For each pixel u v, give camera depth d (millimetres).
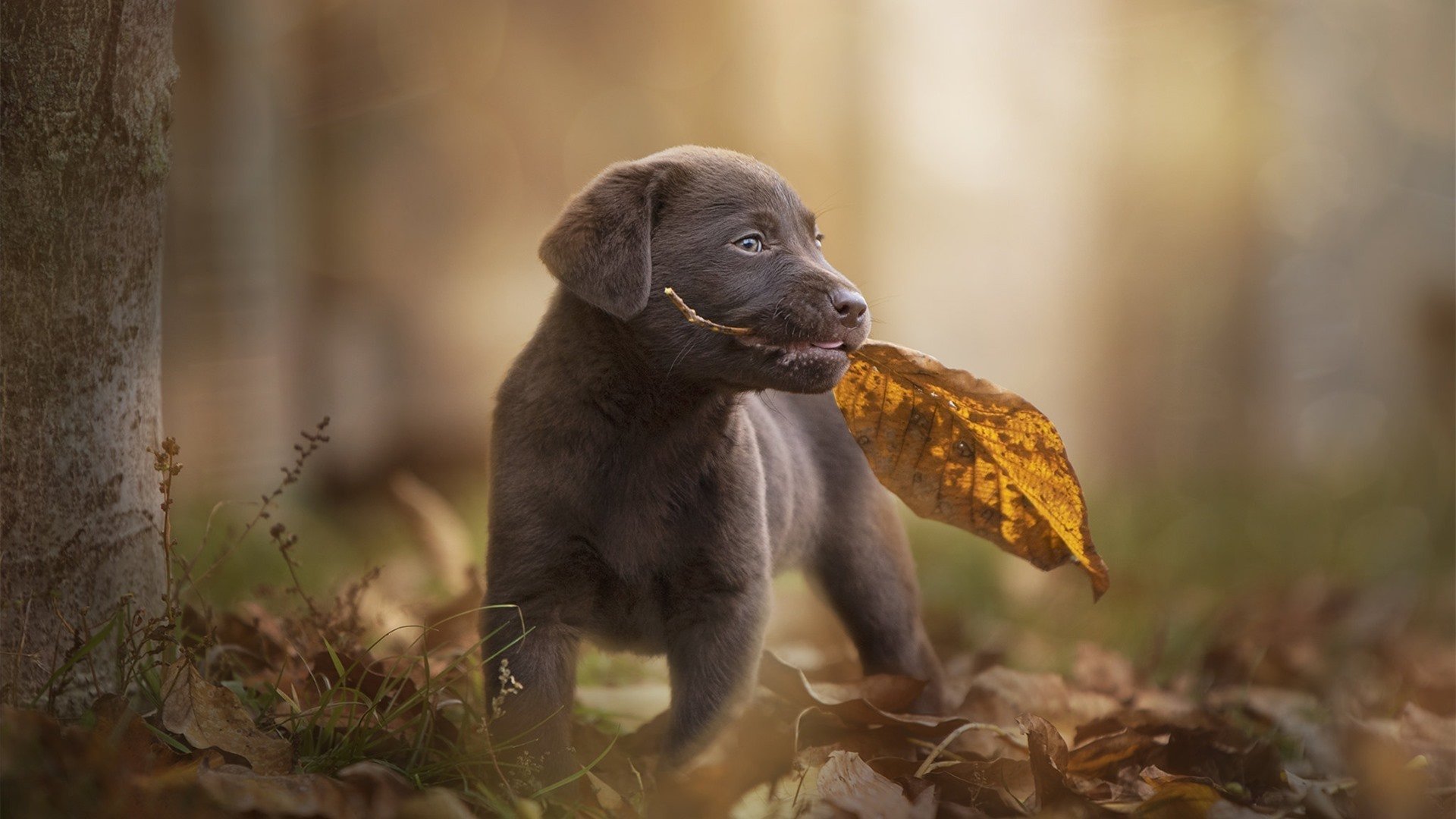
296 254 9891
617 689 5492
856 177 11891
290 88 9891
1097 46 12859
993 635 7062
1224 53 13531
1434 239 15711
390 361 10219
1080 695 5508
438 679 4391
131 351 4047
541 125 10836
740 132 11500
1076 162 12781
